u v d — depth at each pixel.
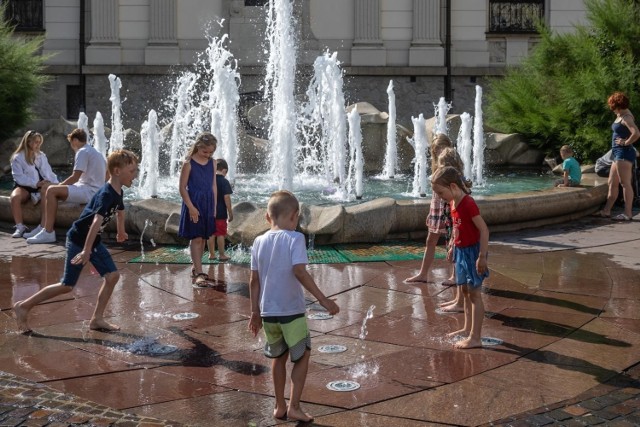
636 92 16.67
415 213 10.30
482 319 6.34
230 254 9.51
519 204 11.27
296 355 4.95
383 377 5.70
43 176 11.08
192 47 23.80
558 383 5.60
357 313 7.24
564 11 24.12
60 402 5.22
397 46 24.05
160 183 15.89
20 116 17.84
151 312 7.27
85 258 6.50
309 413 5.09
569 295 7.90
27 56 18.19
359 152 13.80
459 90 24.23
